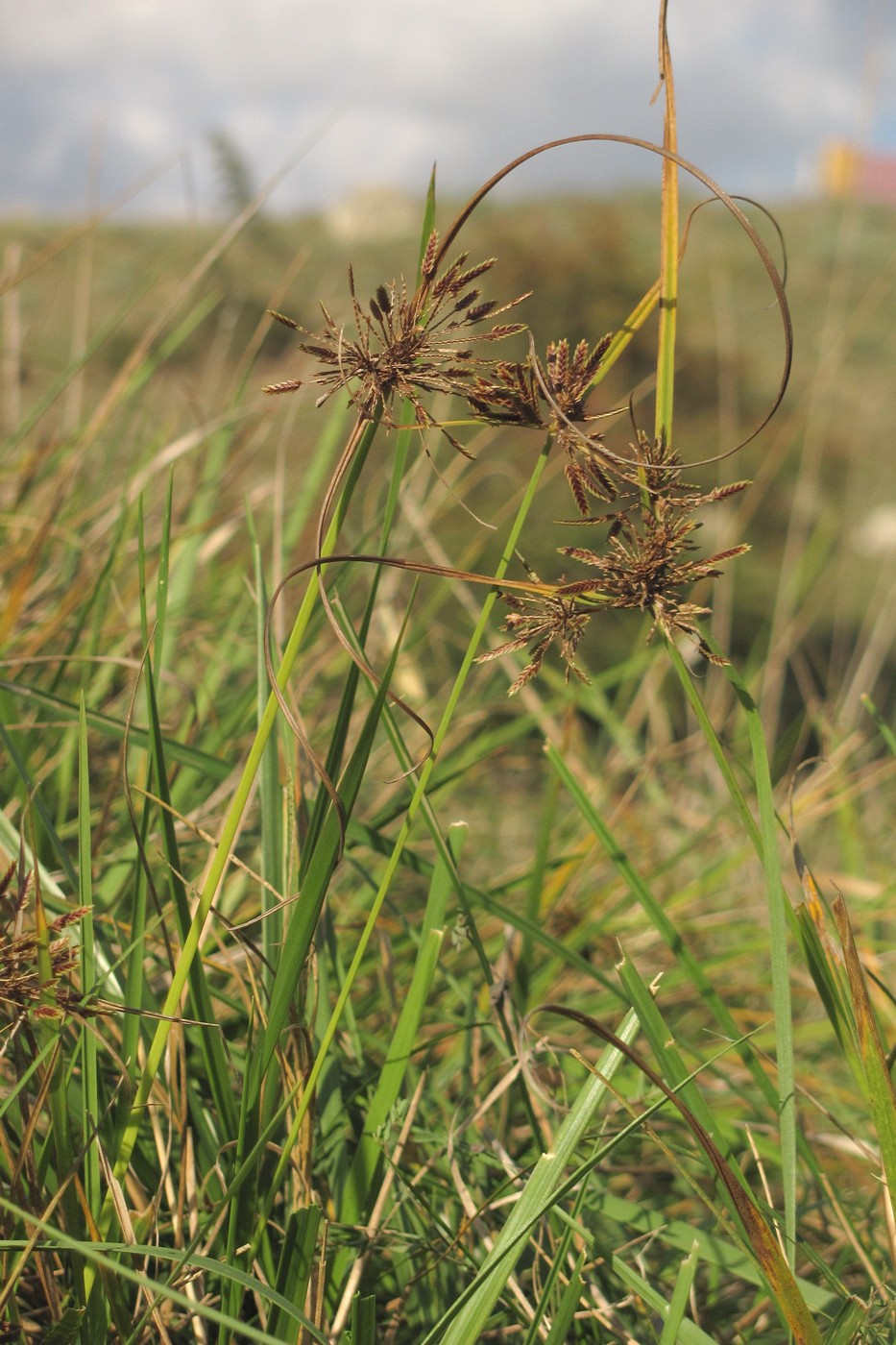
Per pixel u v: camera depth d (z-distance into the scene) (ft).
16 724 3.48
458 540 12.99
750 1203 2.74
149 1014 2.80
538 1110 3.21
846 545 9.83
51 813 3.77
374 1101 3.00
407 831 2.83
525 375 2.66
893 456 27.43
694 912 5.61
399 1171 3.07
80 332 6.01
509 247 18.52
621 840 6.27
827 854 7.12
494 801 7.49
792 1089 2.86
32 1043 2.87
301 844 3.16
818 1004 5.09
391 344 2.63
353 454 2.71
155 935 3.43
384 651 5.47
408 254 41.27
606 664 12.94
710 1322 3.18
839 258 7.79
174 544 5.01
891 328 44.65
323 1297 2.87
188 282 5.23
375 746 5.57
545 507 13.28
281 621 3.30
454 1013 3.85
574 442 2.66
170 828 2.94
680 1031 4.51
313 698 5.03
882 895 4.81
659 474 2.67
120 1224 2.87
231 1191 2.82
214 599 5.75
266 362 6.88
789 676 13.80
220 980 3.53
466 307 2.63
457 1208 3.23
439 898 3.00
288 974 2.80
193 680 5.25
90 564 4.72
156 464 5.00
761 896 5.77
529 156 2.63
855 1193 3.53
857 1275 3.32
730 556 2.66
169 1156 3.13
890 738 3.09
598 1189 3.18
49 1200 2.94
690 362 17.95
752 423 18.57
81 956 2.92
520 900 5.26
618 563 2.68
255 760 2.76
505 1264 2.76
